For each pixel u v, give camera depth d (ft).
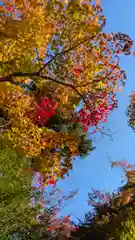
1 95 30.19
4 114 31.55
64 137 35.58
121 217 43.88
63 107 32.83
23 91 31.27
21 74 27.43
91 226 51.70
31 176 33.73
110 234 44.70
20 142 31.27
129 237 40.63
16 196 29.45
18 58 27.22
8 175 29.35
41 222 42.63
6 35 25.23
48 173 36.19
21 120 31.17
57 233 46.21
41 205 36.01
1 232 29.45
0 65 27.81
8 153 29.91
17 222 30.04
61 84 29.04
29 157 34.24
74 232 50.83
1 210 28.68
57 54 27.76
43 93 31.12
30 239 34.94
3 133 31.07
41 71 29.04
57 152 36.09
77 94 31.19
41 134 34.17
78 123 35.88
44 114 32.30
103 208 53.11
